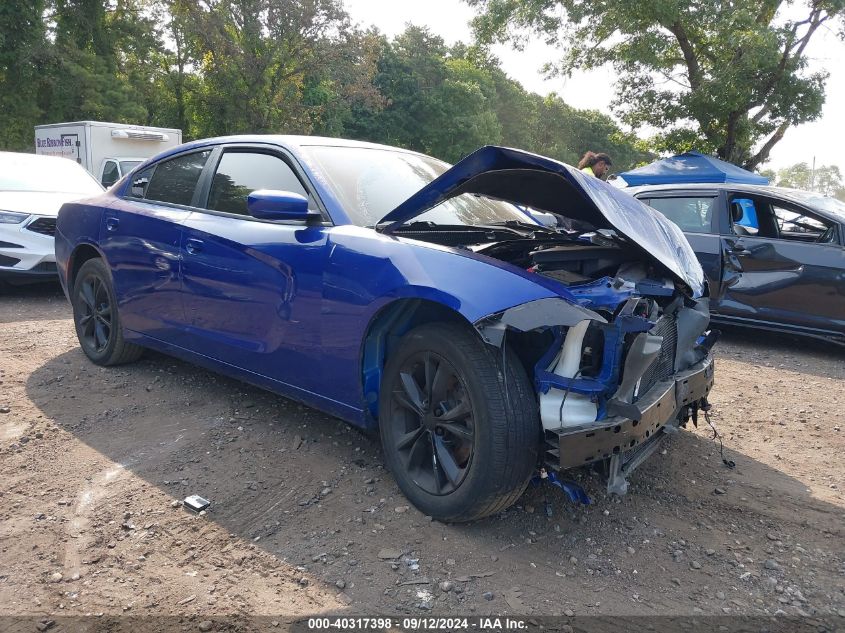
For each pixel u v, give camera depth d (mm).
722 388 5145
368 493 3068
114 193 4668
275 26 28656
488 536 2771
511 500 2686
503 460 2551
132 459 3367
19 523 2777
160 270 4008
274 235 3355
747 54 14094
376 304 2865
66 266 4883
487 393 2549
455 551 2656
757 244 6551
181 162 4238
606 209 2797
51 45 24984
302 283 3172
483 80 50688
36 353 5078
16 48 24469
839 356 6348
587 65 17047
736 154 16547
